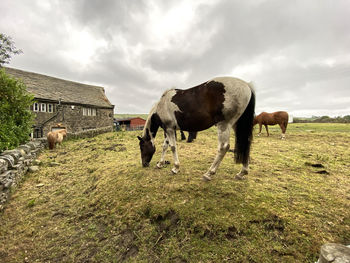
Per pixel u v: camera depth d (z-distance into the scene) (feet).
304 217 6.04
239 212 6.59
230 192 7.93
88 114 64.18
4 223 8.27
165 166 12.42
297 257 4.77
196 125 9.43
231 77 8.84
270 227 5.82
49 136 24.26
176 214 7.04
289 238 5.33
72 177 13.69
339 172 10.41
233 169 11.14
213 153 15.80
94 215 8.43
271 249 5.11
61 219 8.50
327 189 8.07
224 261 5.03
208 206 7.13
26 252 6.56
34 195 10.95
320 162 12.46
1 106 17.19
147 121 12.01
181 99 9.42
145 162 12.48
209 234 5.99
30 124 21.57
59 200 10.31
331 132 28.94
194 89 9.36
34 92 50.16
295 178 9.50
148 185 9.52
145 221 7.23
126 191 9.43
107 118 73.26
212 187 8.52
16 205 9.81
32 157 17.51
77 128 59.21
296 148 17.47
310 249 4.91
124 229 7.14
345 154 14.67
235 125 9.32
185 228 6.43
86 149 23.59
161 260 5.53
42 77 65.62
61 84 69.05
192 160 13.62
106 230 7.33
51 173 14.71
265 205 6.82
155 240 6.35
